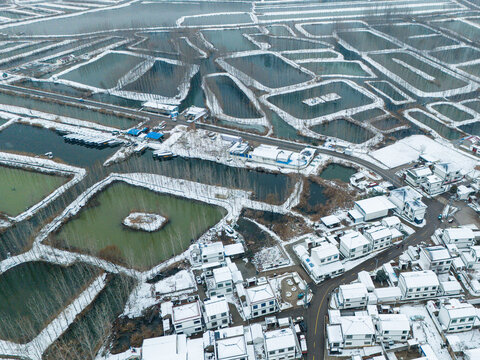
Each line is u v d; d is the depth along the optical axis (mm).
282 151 183125
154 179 171000
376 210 139125
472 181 156875
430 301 106188
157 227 142500
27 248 133375
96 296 115375
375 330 98188
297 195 155750
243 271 123188
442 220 137875
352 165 174750
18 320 109125
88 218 150625
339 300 106688
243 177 172250
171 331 104000
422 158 172250
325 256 116938
